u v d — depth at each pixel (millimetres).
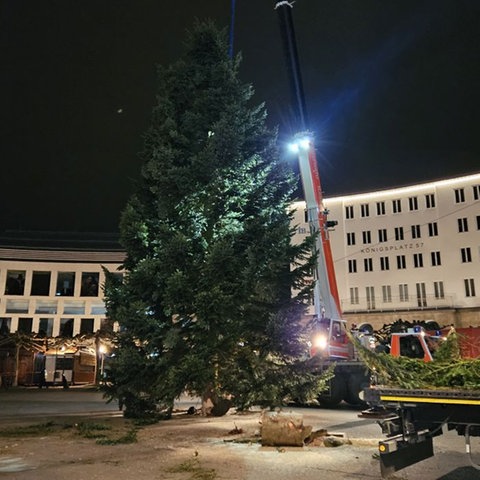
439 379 6082
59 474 7027
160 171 12695
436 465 7531
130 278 12539
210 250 11703
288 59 17594
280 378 11594
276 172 13469
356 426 11922
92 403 19609
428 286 47844
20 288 40281
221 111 13422
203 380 10953
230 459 8000
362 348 6598
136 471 7219
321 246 16266
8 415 14930
